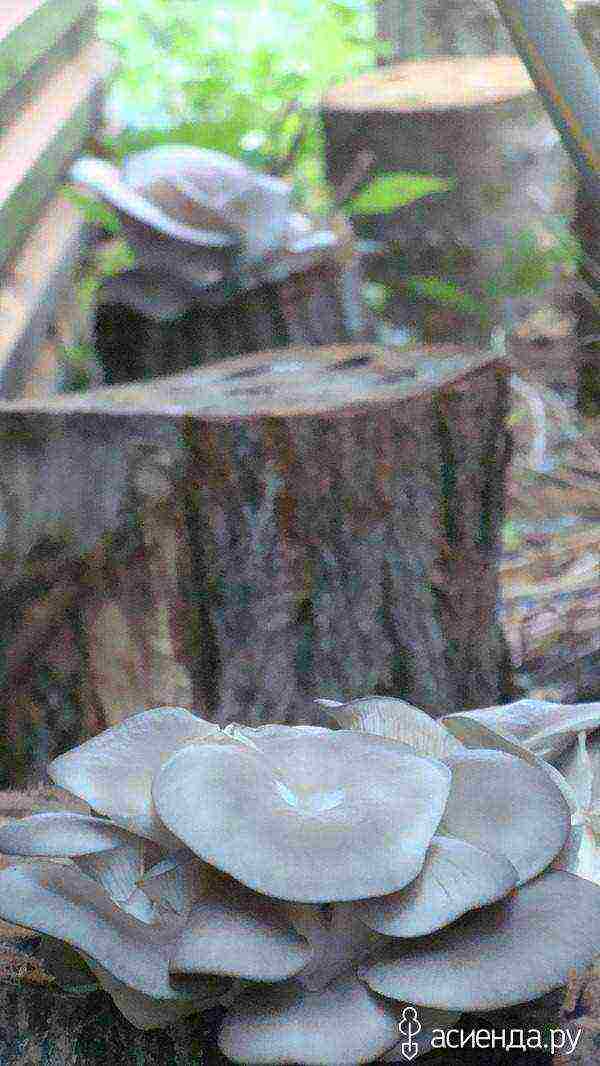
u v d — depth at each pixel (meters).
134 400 2.22
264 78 6.46
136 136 5.37
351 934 0.96
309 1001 0.94
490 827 1.01
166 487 2.13
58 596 2.23
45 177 4.48
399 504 2.22
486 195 4.39
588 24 3.70
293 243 3.86
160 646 2.25
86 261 5.20
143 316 3.91
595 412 4.00
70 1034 1.09
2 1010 1.12
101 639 2.26
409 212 4.38
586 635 2.71
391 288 4.50
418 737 1.18
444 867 0.94
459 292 4.43
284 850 0.89
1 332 3.62
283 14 7.32
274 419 2.08
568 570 2.97
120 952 0.95
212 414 2.08
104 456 2.14
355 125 4.43
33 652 2.27
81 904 1.00
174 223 3.52
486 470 2.35
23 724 2.33
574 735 1.24
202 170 3.60
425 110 4.31
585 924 0.96
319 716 2.28
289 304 3.93
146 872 1.02
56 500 2.18
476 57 5.38
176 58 6.90
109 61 6.03
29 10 4.55
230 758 1.00
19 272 4.10
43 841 1.02
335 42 7.10
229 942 0.90
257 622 2.22
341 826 0.92
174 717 1.14
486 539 2.41
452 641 2.37
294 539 2.17
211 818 0.92
